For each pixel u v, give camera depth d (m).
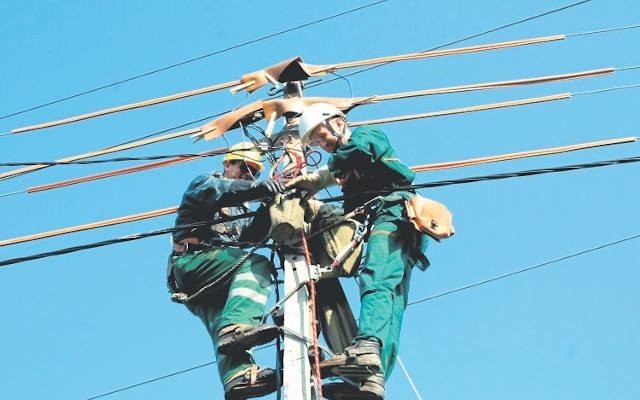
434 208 13.29
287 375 11.94
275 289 13.68
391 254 12.99
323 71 16.17
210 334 13.70
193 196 13.82
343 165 13.36
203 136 15.43
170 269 14.06
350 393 12.32
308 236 13.60
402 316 12.88
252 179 14.98
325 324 13.48
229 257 13.68
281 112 15.31
